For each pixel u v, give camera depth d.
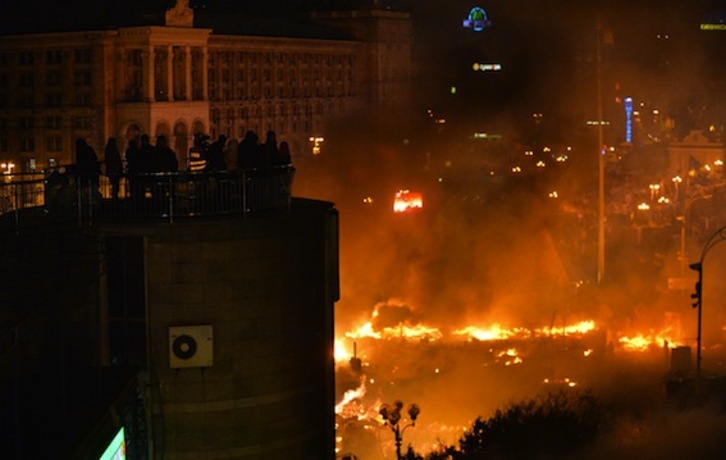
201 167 33.62
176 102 181.00
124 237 27.30
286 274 27.86
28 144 181.25
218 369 27.03
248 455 27.48
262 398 27.56
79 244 26.67
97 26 175.62
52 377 25.14
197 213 27.70
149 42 174.38
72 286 24.67
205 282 26.80
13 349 18.42
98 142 176.00
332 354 29.69
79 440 19.91
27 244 26.44
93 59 175.50
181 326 26.56
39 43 178.62
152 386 26.66
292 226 27.95
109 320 26.98
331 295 29.59
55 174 28.58
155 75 178.25
